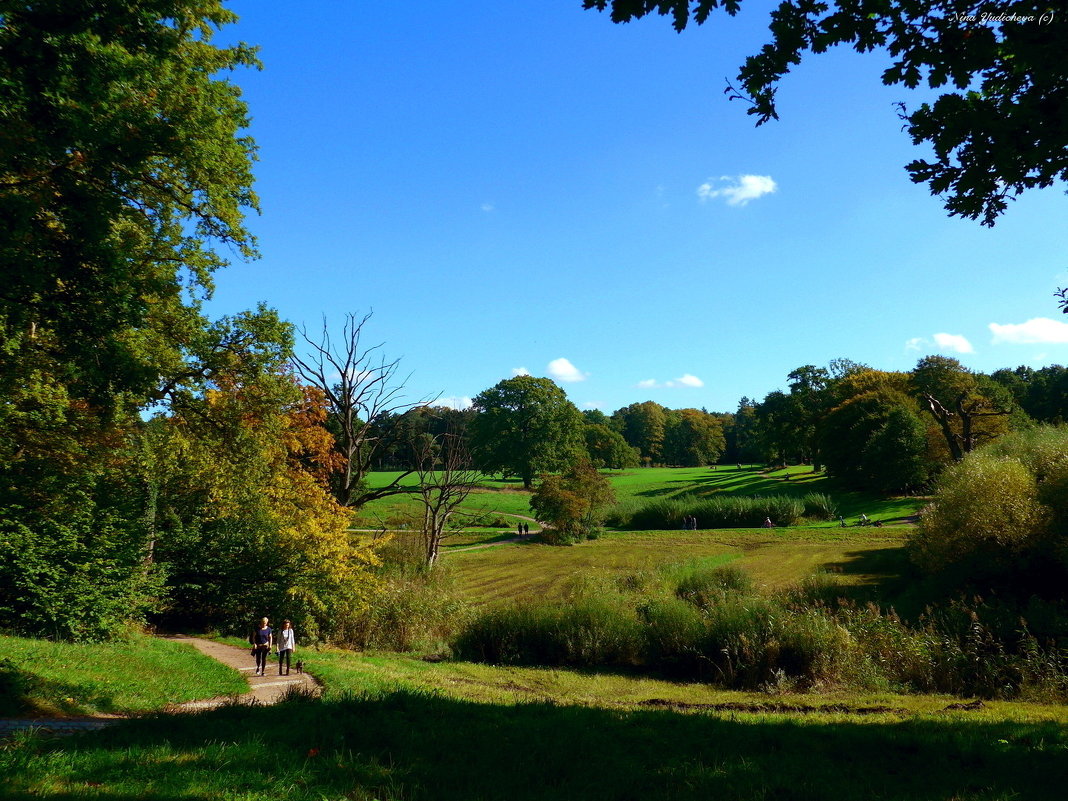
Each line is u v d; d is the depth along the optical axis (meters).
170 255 18.42
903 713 12.30
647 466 158.00
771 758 7.10
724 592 24.02
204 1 13.70
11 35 10.46
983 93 7.50
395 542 35.59
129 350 13.18
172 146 12.43
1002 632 17.14
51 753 6.08
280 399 22.66
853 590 27.69
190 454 23.08
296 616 24.94
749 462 137.88
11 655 12.99
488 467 87.12
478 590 36.59
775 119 7.43
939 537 26.42
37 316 12.27
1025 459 27.64
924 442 64.44
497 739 7.49
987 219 7.71
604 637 20.95
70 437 19.39
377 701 9.30
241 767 5.89
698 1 6.48
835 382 91.50
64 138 11.19
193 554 25.69
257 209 19.11
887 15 6.95
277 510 26.02
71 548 18.12
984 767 7.09
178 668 15.78
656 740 7.86
